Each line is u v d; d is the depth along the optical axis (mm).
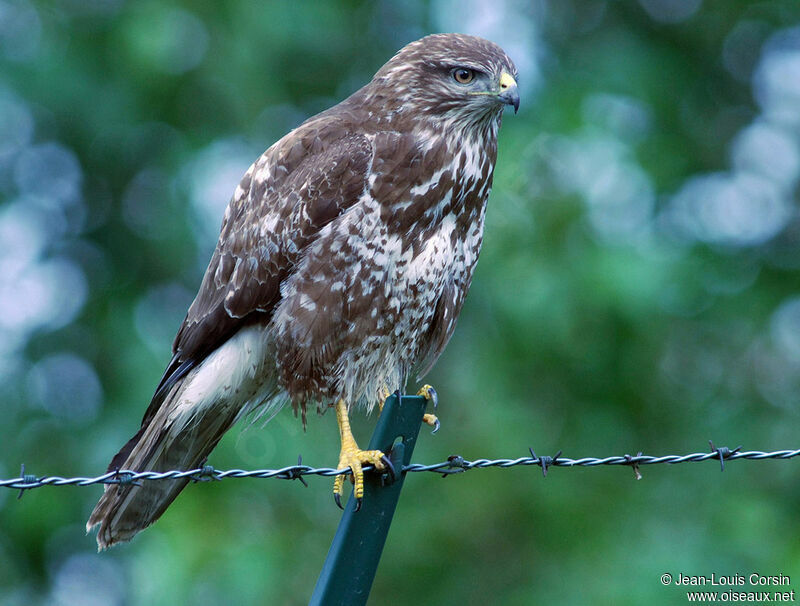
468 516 12297
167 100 12672
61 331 13164
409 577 12344
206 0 12445
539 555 12195
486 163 7867
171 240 12664
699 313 13445
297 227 7512
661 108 13594
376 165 7465
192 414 7949
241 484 11719
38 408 12859
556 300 11469
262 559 11180
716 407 13250
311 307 7465
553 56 13633
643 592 11500
